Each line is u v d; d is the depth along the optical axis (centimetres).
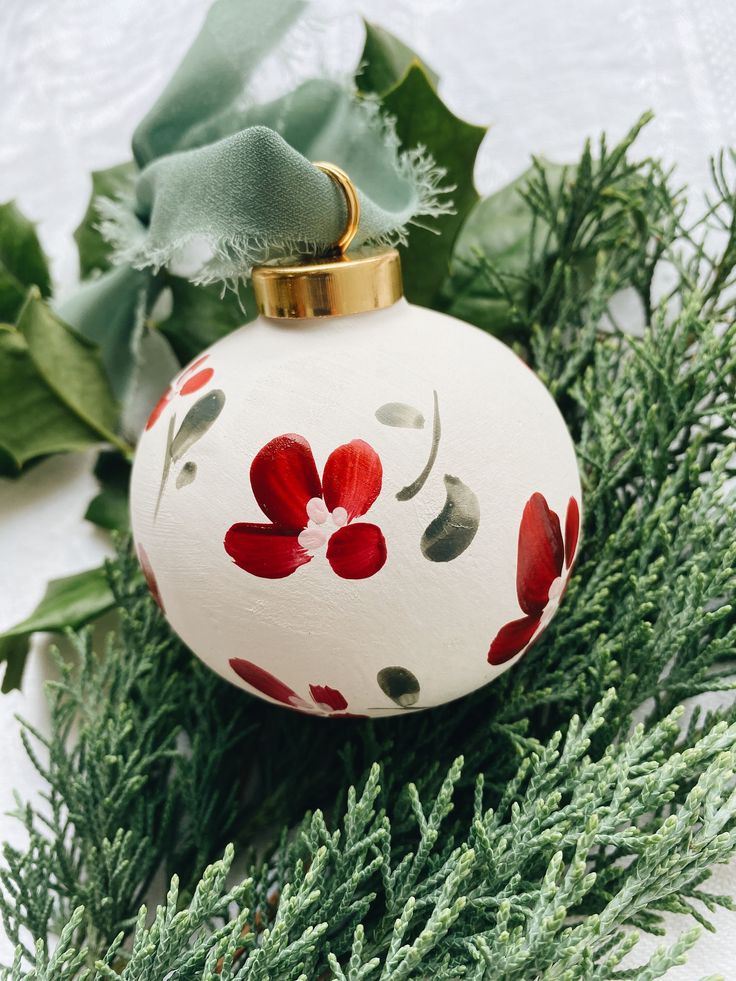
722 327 25
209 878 17
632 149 27
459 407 17
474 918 18
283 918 17
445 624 17
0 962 22
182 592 18
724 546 20
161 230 19
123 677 22
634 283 24
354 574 16
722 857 17
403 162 20
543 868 18
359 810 18
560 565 18
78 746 22
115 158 29
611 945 17
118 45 29
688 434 22
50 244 29
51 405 25
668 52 26
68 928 17
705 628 21
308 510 16
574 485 19
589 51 27
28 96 29
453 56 28
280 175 17
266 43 21
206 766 22
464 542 17
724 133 26
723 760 16
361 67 25
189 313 25
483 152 28
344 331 18
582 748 18
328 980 19
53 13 29
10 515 28
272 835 22
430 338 18
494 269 24
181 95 21
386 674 17
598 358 23
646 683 20
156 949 17
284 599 17
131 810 22
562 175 24
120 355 26
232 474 17
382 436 17
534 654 21
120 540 24
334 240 18
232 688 23
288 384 17
